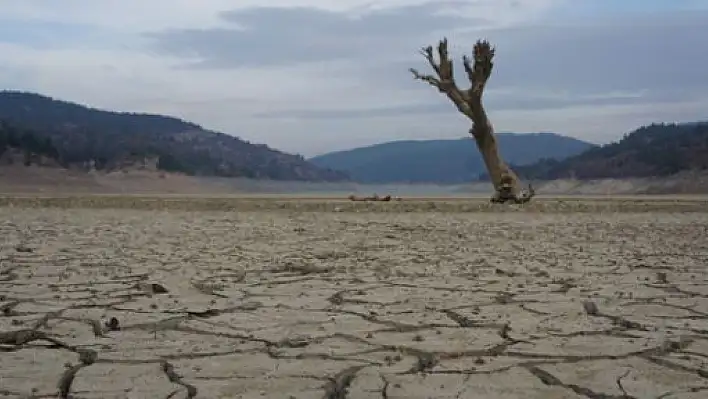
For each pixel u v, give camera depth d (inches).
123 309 222.4
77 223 707.4
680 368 154.9
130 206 1113.4
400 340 180.9
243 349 171.8
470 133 1133.1
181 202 1189.7
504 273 310.0
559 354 166.7
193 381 144.9
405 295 250.1
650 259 370.0
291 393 137.4
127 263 347.3
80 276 299.1
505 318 208.4
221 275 302.8
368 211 1004.6
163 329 194.9
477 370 153.3
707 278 295.6
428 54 1105.4
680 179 3004.4
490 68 1077.1
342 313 216.5
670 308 225.6
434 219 813.2
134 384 142.6
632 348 172.2
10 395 135.6
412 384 143.3
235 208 1063.0
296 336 185.3
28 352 168.9
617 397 135.3
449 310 221.1
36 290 260.5
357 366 156.6
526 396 135.5
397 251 413.4
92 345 175.5
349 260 362.3
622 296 248.2
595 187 3366.1
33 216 855.1
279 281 285.4
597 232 591.5
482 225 692.1
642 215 920.3
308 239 504.7
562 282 283.1
